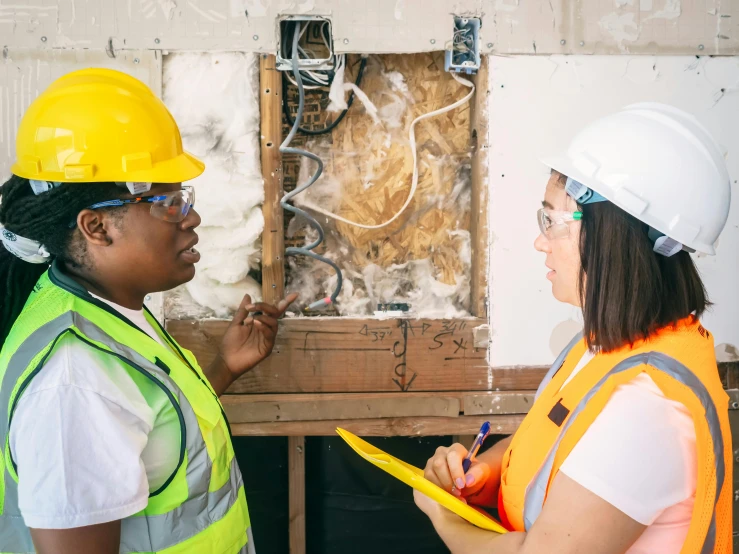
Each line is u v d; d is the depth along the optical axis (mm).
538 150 1564
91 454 792
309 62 1514
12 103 1468
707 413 777
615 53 1548
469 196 1648
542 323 1599
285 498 1721
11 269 998
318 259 1551
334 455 1726
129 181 892
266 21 1487
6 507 860
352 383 1581
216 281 1559
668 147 851
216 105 1507
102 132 894
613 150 865
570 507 777
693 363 808
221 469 988
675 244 833
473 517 910
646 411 768
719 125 1581
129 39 1473
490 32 1529
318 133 1598
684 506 796
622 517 760
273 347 1554
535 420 980
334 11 1497
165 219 949
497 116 1553
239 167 1523
